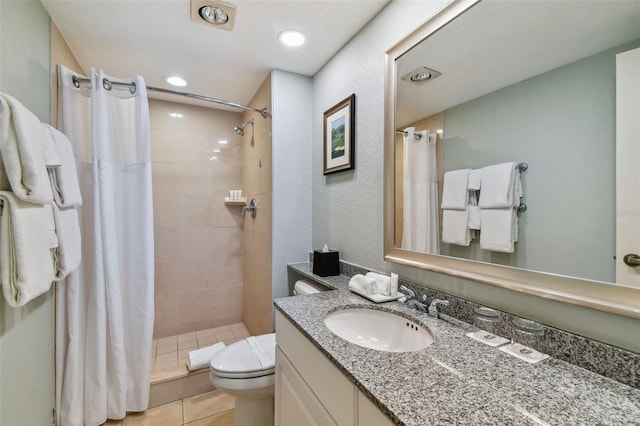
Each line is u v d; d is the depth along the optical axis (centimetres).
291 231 209
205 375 192
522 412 56
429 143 116
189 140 270
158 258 258
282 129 206
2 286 95
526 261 83
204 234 276
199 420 167
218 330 274
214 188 280
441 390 63
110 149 166
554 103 77
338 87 180
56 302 150
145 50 178
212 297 280
